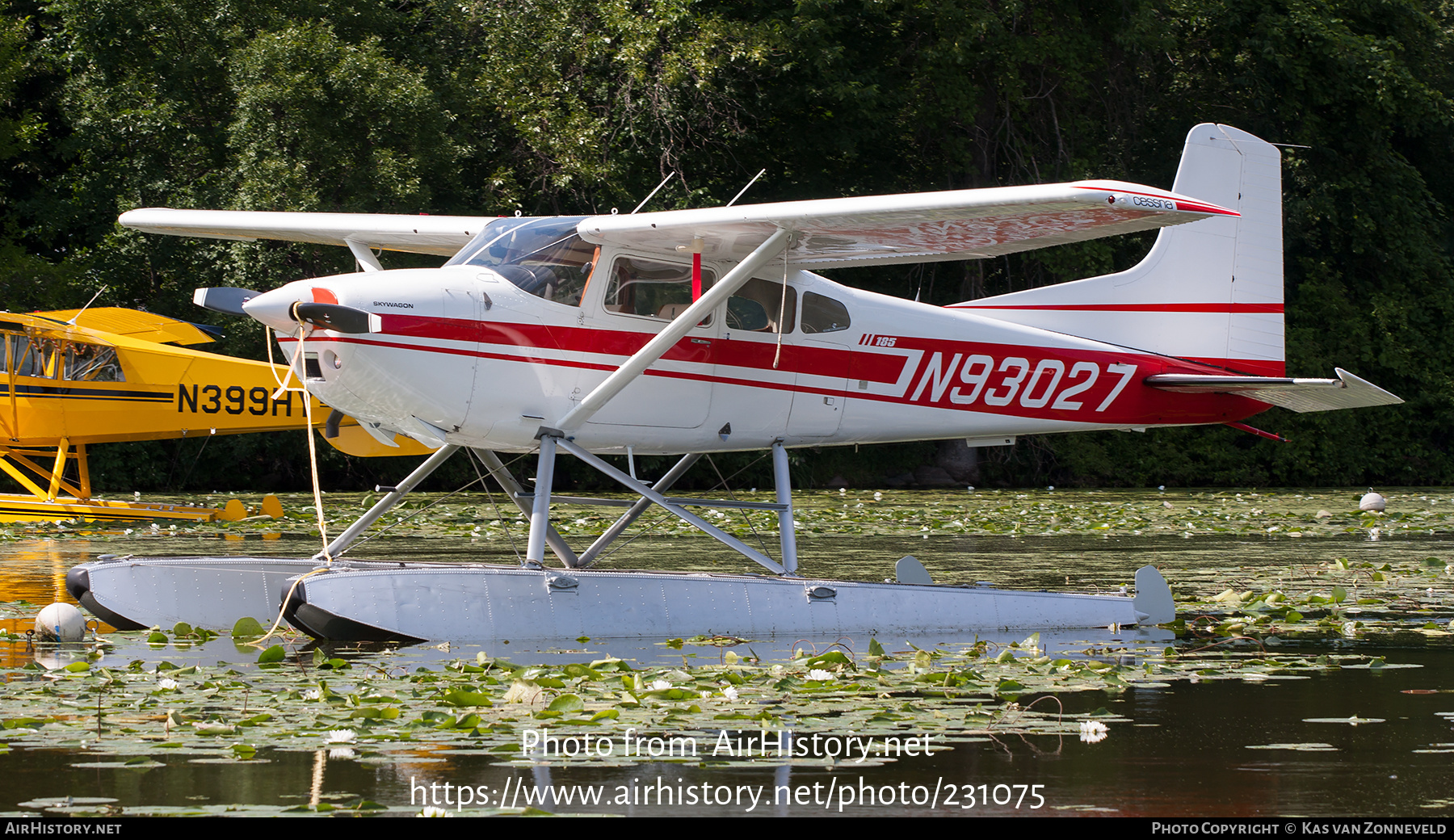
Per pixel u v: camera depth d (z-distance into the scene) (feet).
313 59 194.59
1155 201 54.24
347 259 201.26
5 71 213.66
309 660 53.26
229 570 65.21
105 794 31.99
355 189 192.95
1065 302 78.95
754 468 237.66
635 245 65.00
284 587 62.34
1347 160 279.28
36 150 231.30
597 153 216.33
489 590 59.52
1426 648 58.39
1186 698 45.83
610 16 217.97
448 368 60.95
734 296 67.87
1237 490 230.07
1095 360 77.97
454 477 227.61
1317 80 266.77
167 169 209.97
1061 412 77.77
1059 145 244.63
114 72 214.90
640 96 220.64
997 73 241.76
